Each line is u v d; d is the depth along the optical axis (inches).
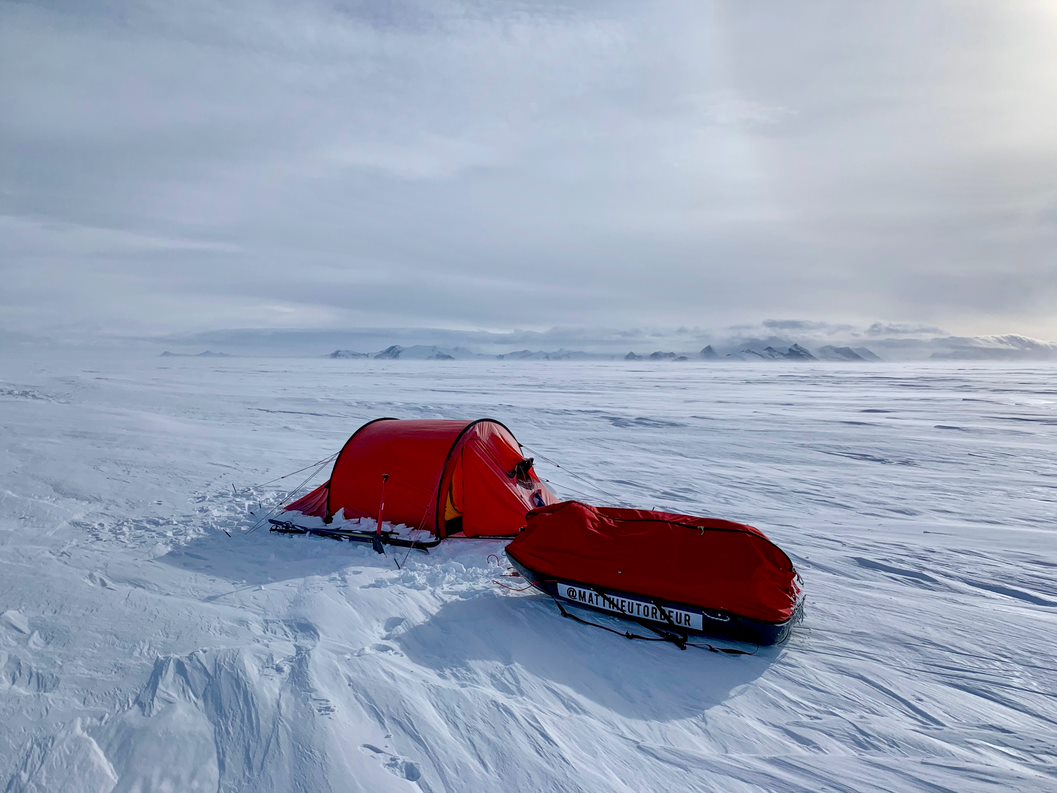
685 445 623.2
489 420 297.0
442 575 227.1
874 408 1067.9
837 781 120.6
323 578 218.4
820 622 202.7
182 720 121.9
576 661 167.5
